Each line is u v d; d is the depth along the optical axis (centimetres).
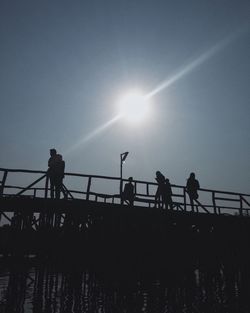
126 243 1230
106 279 1191
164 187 1298
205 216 1369
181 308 1274
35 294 1009
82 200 1086
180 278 1342
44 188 1030
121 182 1177
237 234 1534
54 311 1038
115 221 1215
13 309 981
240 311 1298
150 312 1192
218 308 1315
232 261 1517
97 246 1156
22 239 1022
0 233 1085
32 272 2700
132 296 1213
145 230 1287
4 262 1042
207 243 1463
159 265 1291
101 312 1156
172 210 1288
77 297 1088
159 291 1273
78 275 1102
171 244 1332
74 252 1097
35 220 1052
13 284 997
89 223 1153
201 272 1442
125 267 1217
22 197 1006
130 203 1259
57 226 1051
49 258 1041
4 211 1046
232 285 1486
